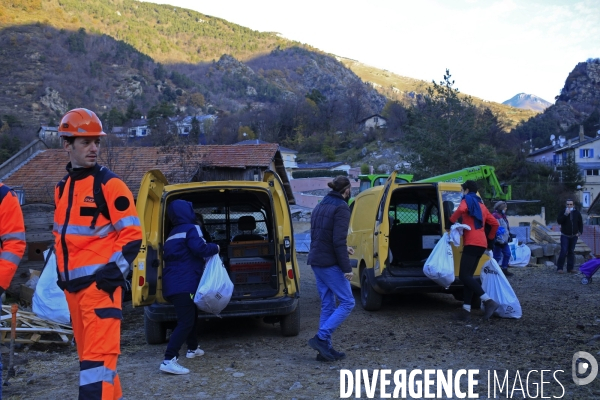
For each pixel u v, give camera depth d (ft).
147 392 16.29
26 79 472.44
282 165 87.56
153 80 580.71
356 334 23.67
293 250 23.18
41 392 16.74
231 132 306.14
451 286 26.73
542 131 340.39
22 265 33.01
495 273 25.70
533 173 177.06
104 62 575.38
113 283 12.14
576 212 42.24
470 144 128.36
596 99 554.05
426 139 128.77
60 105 445.78
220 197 26.81
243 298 22.29
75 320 12.58
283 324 23.47
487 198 66.64
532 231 54.34
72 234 12.29
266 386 16.61
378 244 27.53
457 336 22.48
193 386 16.79
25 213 33.22
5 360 20.31
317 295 35.47
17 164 77.41
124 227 12.40
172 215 20.11
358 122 344.49
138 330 26.61
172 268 19.31
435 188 28.58
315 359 19.76
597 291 32.91
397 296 33.73
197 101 545.85
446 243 25.73
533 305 28.73
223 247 27.14
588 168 205.36
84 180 12.61
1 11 596.70
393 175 27.94
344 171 227.81
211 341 23.40
